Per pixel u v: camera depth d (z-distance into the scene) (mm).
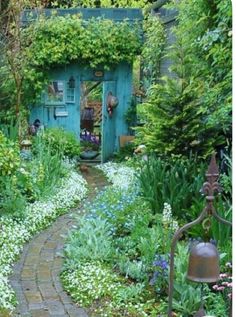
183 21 6488
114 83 10414
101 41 9820
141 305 3793
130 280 4277
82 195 7395
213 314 3381
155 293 3977
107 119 10258
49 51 9578
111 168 9273
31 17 9227
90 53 9844
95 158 10617
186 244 4410
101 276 4301
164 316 3627
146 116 7316
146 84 10000
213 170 1830
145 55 9727
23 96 9719
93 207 6039
